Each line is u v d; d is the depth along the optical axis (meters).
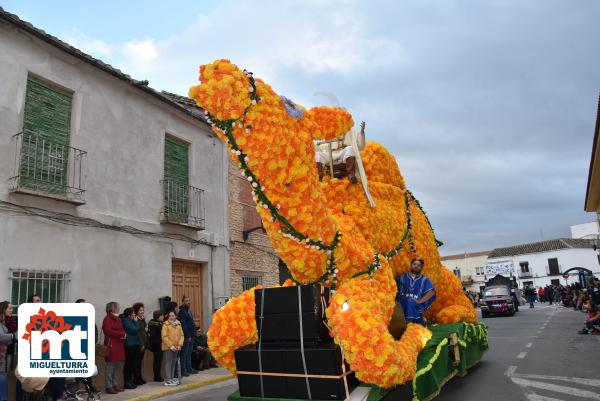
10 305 7.64
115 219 9.91
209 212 12.75
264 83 4.03
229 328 4.58
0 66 8.23
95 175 9.63
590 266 53.22
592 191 16.67
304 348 4.13
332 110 4.84
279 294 4.32
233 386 8.95
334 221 4.47
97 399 7.58
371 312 4.17
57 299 8.59
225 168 13.65
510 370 8.21
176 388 8.59
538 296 47.25
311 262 4.27
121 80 10.45
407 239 6.11
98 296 9.32
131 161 10.55
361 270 4.60
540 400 6.11
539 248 55.91
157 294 10.69
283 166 3.95
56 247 8.66
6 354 6.88
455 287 7.48
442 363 5.56
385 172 6.14
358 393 4.20
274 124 3.90
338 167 5.37
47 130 8.92
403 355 4.23
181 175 12.10
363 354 3.90
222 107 3.75
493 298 24.88
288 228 4.09
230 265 13.35
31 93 8.75
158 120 11.48
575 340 12.33
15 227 8.05
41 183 8.56
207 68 3.80
